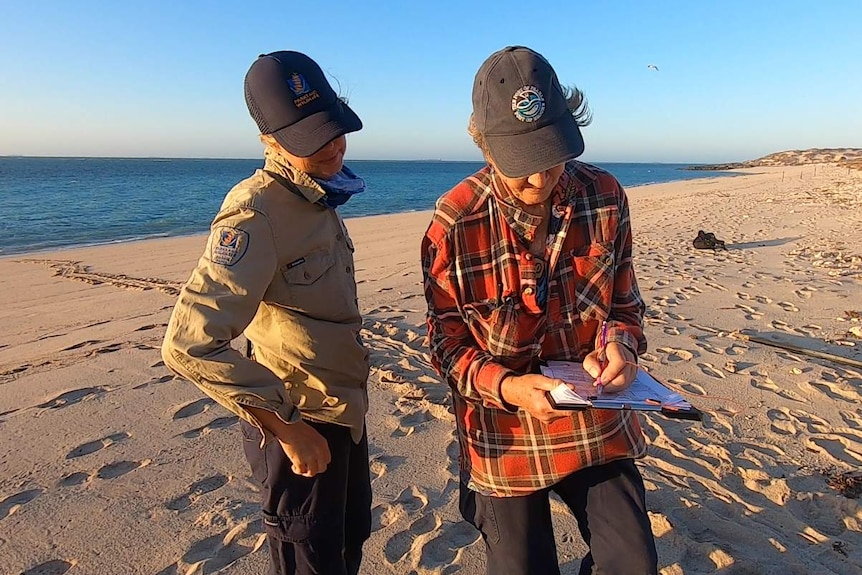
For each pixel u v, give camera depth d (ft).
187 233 65.26
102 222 77.00
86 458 11.69
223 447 12.16
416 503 10.19
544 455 5.84
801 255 34.37
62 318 24.97
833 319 21.02
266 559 8.68
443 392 14.83
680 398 5.43
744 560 8.55
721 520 9.53
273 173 5.84
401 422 13.28
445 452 11.97
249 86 5.85
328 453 5.70
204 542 9.11
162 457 11.73
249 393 5.04
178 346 4.88
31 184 179.11
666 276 28.96
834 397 14.47
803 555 8.73
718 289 25.99
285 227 5.63
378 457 11.76
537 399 5.28
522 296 5.80
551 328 6.02
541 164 5.06
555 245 5.79
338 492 6.23
